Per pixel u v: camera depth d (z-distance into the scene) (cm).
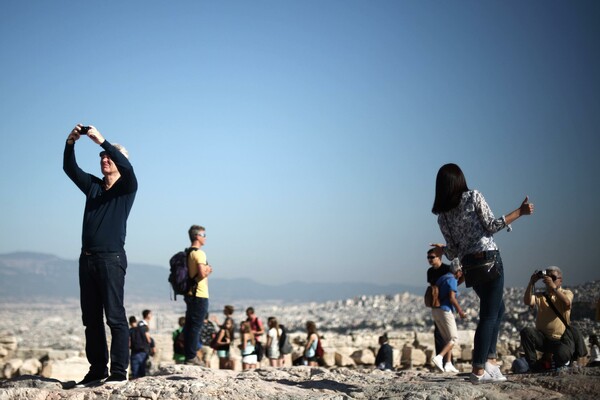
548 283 987
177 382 812
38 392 816
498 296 761
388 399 716
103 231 855
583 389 725
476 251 751
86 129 847
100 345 888
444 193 768
